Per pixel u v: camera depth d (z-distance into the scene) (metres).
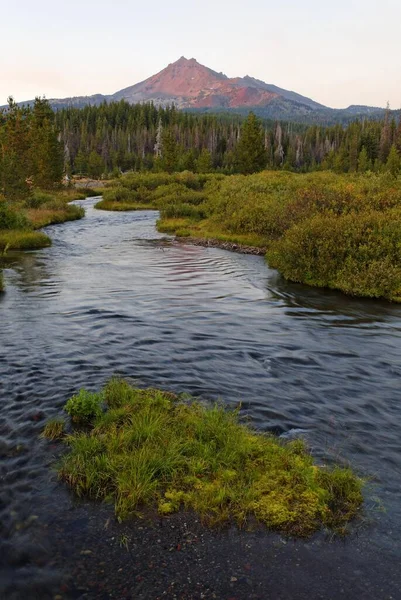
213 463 5.20
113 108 195.62
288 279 17.42
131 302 13.43
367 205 20.58
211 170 99.44
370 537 4.27
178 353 9.21
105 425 6.11
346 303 13.99
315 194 24.25
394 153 85.06
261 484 4.89
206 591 3.68
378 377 8.27
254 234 27.16
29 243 25.11
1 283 14.87
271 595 3.65
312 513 4.51
